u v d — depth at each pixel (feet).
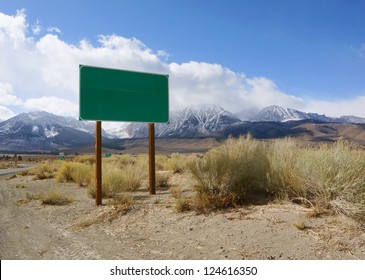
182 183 40.60
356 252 14.87
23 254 18.98
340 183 20.47
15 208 34.63
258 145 30.45
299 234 17.37
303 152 26.55
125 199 30.01
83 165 59.93
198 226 21.42
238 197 24.36
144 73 35.47
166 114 36.40
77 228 24.67
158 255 17.60
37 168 90.89
